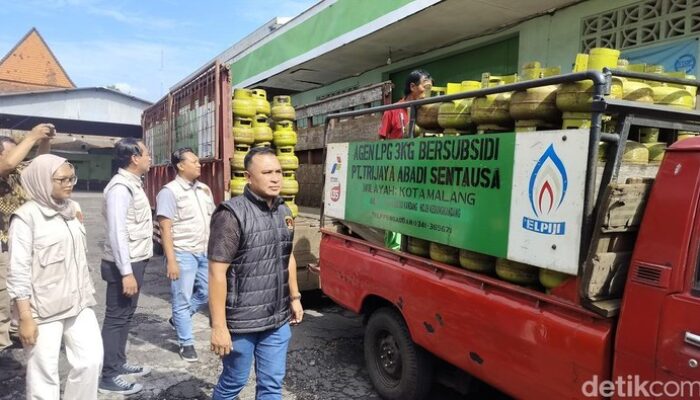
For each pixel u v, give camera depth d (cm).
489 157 272
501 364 268
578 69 263
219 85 607
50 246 288
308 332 528
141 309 613
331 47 808
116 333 388
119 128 2806
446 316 304
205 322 564
